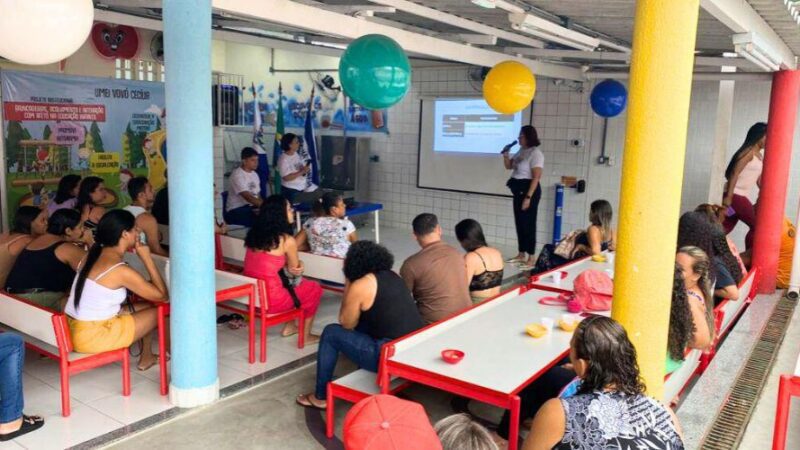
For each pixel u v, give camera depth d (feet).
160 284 13.98
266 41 23.93
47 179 23.50
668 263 8.20
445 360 10.79
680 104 7.82
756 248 22.90
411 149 34.86
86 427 12.45
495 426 12.83
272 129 34.78
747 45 14.48
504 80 18.43
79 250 14.92
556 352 11.28
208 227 13.00
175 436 12.35
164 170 27.58
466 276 14.48
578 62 26.50
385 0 14.87
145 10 19.95
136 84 25.99
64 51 9.44
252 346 15.78
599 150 29.68
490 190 32.60
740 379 15.40
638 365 7.78
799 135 26.08
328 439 12.32
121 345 13.32
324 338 13.16
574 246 20.81
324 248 18.63
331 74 35.42
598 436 6.81
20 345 11.92
